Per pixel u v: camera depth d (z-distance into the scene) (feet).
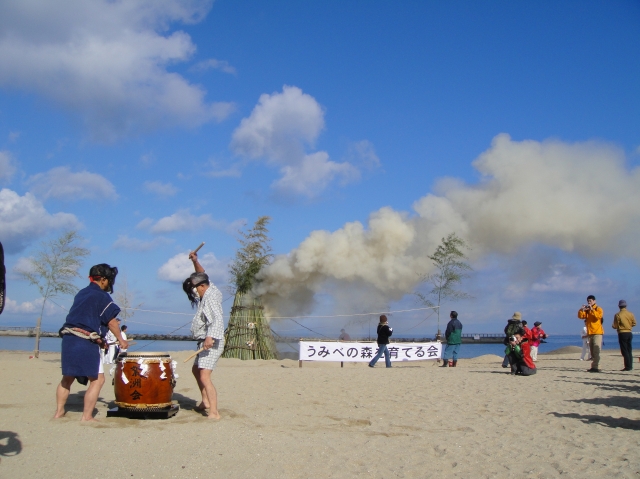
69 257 67.05
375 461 17.97
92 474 15.69
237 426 22.26
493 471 17.25
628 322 51.34
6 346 106.83
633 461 18.49
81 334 22.35
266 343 69.26
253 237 71.26
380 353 59.62
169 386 24.03
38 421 22.17
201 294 24.99
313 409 27.78
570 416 26.66
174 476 15.87
